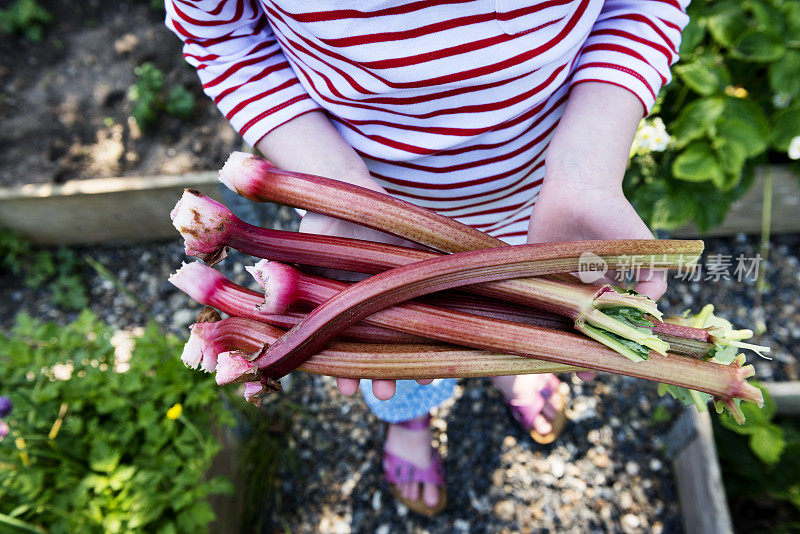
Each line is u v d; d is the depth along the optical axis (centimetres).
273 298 95
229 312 100
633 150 202
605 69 103
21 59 307
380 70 91
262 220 254
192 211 92
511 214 139
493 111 101
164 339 176
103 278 268
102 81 296
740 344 94
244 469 202
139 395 165
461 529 196
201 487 154
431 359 95
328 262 98
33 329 176
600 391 213
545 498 198
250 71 107
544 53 92
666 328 95
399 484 195
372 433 214
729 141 199
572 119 103
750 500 188
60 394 163
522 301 97
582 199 97
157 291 261
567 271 95
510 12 85
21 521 140
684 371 91
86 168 273
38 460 156
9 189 253
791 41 199
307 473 210
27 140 282
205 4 94
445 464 206
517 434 208
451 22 85
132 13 317
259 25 108
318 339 93
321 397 221
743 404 168
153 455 159
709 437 172
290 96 107
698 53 218
